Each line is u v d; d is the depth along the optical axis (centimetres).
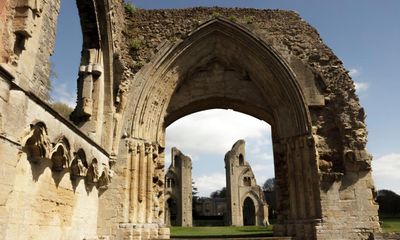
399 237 1243
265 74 1537
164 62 1520
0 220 621
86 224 1123
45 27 807
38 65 778
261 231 2386
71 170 988
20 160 717
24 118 687
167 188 5091
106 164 1277
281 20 1570
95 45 1341
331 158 1391
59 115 832
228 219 4959
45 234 836
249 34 1534
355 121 1394
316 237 1282
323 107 1449
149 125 1477
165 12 1595
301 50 1520
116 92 1379
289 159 1439
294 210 1384
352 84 1459
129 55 1521
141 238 1316
